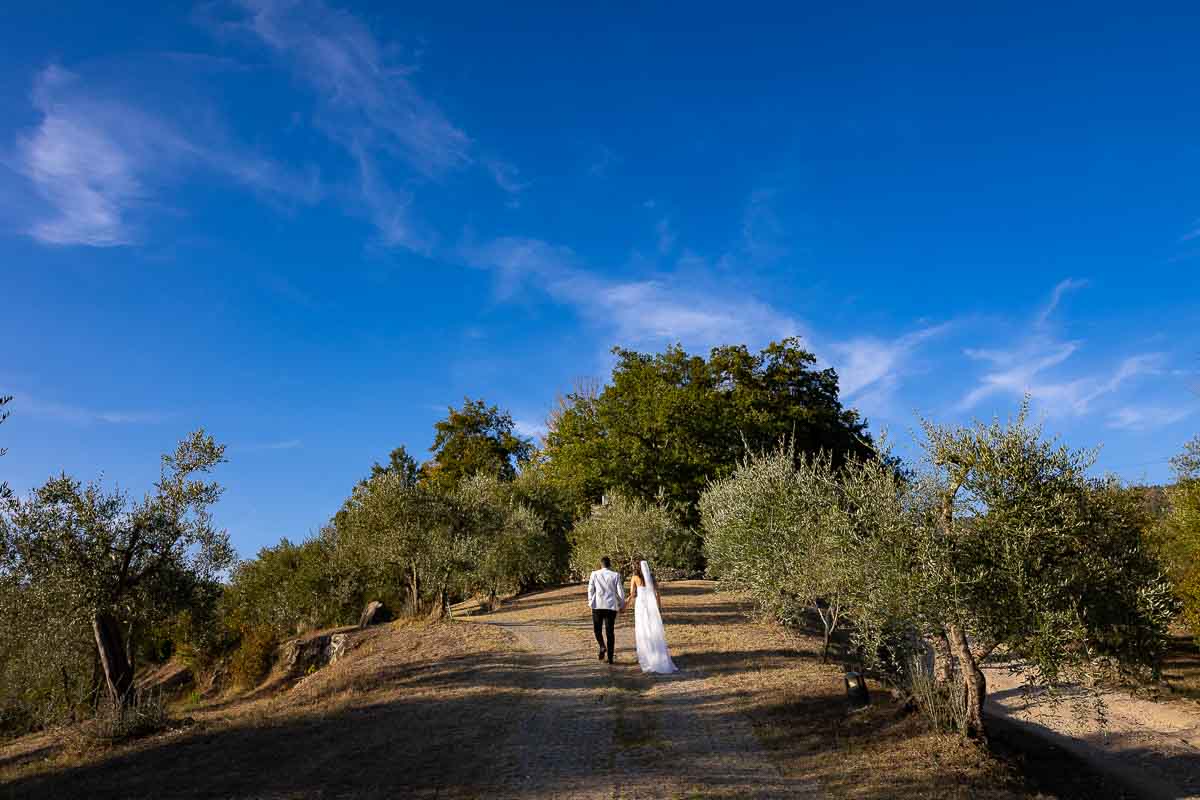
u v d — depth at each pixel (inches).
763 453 784.3
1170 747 579.8
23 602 595.5
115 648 614.2
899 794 349.4
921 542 398.3
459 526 1071.0
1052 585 374.6
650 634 606.2
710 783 360.5
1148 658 384.5
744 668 607.8
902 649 474.0
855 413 1987.0
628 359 2022.6
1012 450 391.2
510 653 727.1
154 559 633.0
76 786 396.2
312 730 483.2
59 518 601.0
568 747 419.2
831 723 454.0
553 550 1588.3
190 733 512.1
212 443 652.1
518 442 2667.3
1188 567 832.3
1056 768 441.1
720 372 1989.4
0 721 794.2
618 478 1710.1
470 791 352.5
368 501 1048.8
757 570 689.0
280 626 1437.0
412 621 1054.4
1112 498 395.2
